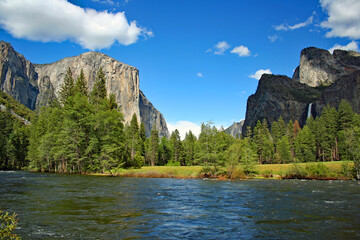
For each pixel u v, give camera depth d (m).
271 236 11.86
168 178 52.66
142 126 141.25
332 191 29.97
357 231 12.70
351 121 101.88
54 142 66.38
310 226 13.71
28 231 12.04
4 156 95.00
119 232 12.10
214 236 11.80
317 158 108.81
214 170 57.91
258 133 116.38
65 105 65.00
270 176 55.66
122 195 24.66
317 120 125.25
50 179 41.84
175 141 131.75
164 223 14.08
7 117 119.12
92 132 60.44
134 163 78.94
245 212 17.42
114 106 79.00
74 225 13.20
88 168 61.50
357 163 53.09
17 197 22.03
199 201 22.11
